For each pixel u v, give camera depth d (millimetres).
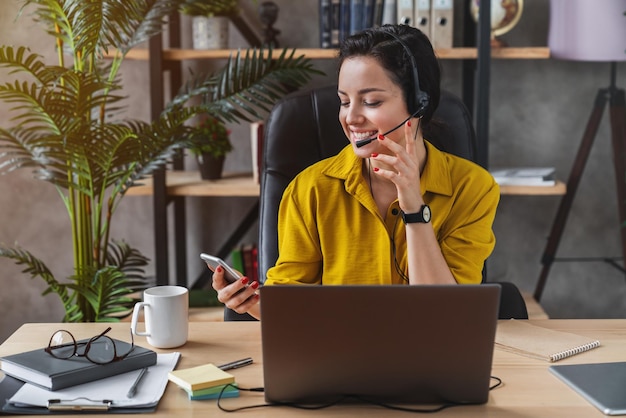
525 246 3240
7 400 1205
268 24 2910
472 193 1758
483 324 1156
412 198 1563
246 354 1419
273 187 2021
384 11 2766
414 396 1200
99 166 2508
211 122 2859
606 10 2680
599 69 3113
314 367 1184
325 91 2061
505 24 2809
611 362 1362
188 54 2744
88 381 1275
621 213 2977
